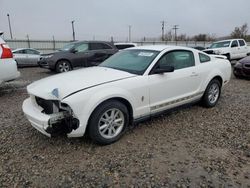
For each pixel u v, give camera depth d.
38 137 3.73
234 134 3.90
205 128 4.14
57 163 3.02
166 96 4.16
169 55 4.32
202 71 4.84
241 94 6.64
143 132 3.95
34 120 3.23
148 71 3.90
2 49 5.93
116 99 3.51
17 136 3.77
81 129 3.18
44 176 2.75
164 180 2.69
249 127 4.20
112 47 11.47
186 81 4.49
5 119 4.53
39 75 10.76
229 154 3.26
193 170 2.88
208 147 3.46
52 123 3.08
